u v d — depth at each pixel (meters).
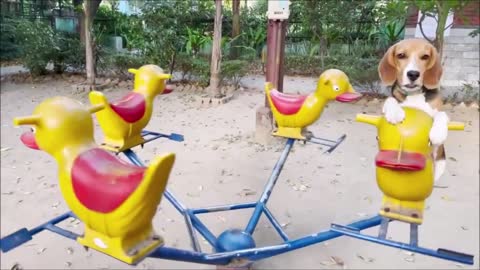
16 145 4.59
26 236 1.16
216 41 6.67
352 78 6.71
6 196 3.30
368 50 8.57
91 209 0.99
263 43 11.05
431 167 1.18
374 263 2.42
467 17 6.85
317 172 3.79
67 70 9.18
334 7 8.88
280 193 3.35
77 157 1.02
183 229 2.79
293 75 9.98
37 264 2.43
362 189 3.42
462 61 7.42
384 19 7.59
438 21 5.46
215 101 6.54
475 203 3.09
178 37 7.99
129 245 1.01
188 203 3.16
